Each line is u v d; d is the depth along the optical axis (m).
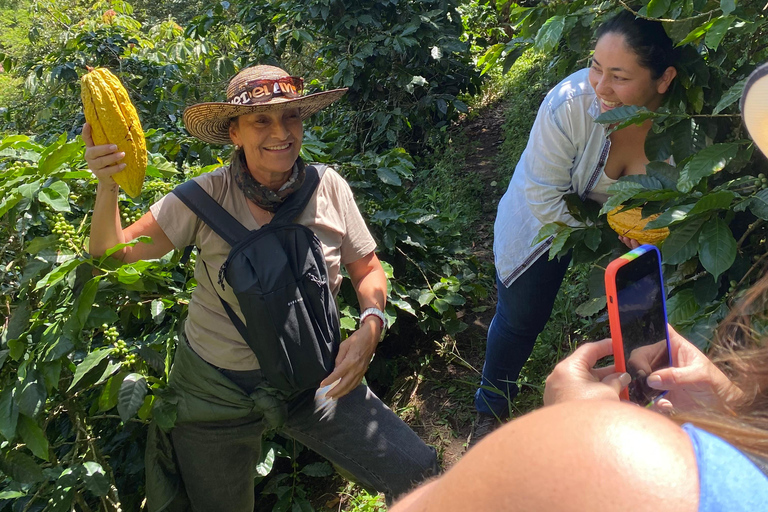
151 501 2.14
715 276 1.64
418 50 5.32
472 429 2.97
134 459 2.54
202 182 1.92
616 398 0.85
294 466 2.80
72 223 2.43
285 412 1.96
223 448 2.04
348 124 5.42
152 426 2.14
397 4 5.38
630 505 0.47
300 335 1.86
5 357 2.01
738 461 0.50
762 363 0.65
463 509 0.51
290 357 1.87
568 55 2.83
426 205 4.80
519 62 7.09
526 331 2.55
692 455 0.50
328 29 5.52
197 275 1.98
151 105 5.16
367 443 2.06
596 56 2.00
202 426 2.03
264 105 1.79
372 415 2.10
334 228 2.02
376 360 3.30
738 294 1.75
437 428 3.05
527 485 0.49
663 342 1.03
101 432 2.59
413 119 5.59
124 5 7.36
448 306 3.36
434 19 5.44
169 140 3.37
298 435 2.09
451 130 6.21
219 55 5.70
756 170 2.16
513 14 2.58
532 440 0.51
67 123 5.21
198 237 1.94
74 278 2.00
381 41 5.34
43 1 9.22
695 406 0.93
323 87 5.43
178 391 2.03
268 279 1.81
